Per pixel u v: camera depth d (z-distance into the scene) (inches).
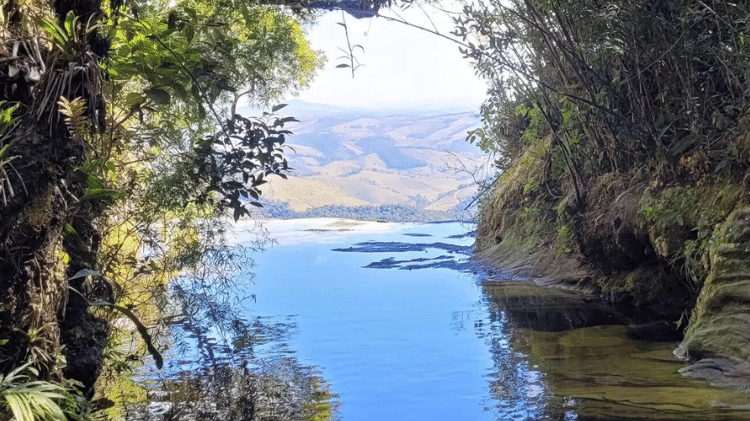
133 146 267.6
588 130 348.5
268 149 247.4
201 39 269.1
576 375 197.6
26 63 161.5
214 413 176.1
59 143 159.5
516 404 173.5
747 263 215.3
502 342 240.4
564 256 375.6
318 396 186.7
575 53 309.7
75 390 168.1
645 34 281.4
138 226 280.2
